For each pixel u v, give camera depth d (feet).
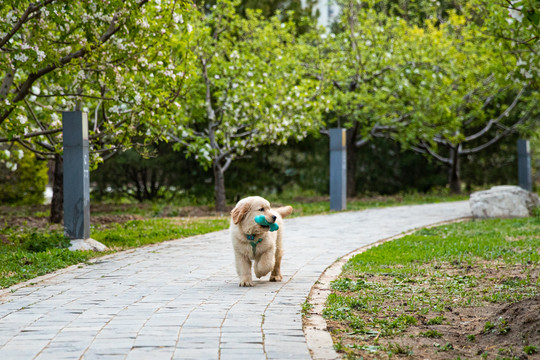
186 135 66.23
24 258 33.76
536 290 25.14
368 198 94.58
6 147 54.13
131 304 22.93
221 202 71.10
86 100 52.75
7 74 40.57
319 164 99.25
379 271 30.40
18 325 19.79
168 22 41.81
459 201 88.07
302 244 41.47
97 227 51.98
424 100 80.94
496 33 44.73
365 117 86.07
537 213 59.93
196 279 28.58
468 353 17.47
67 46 42.39
